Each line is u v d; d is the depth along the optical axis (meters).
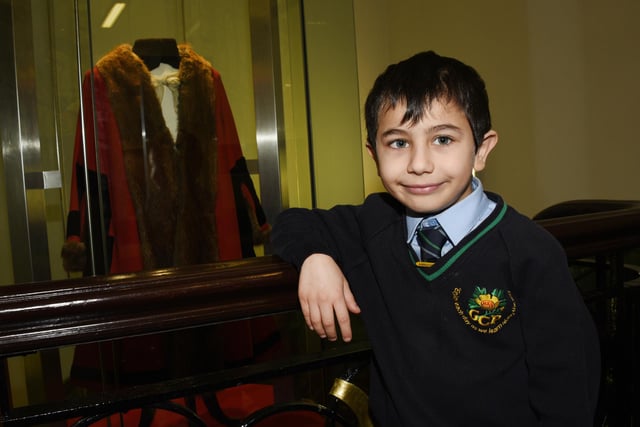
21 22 1.67
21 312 0.53
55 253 1.78
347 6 1.98
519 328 0.65
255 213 2.03
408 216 0.70
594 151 2.31
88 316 0.56
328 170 2.00
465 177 0.66
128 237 1.86
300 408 0.76
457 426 0.67
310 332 1.96
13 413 0.59
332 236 0.76
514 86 2.74
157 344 1.84
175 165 1.93
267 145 2.04
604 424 1.09
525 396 0.66
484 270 0.64
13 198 1.71
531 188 2.67
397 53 3.70
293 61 1.97
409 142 0.65
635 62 2.09
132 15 1.88
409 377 0.68
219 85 2.00
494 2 2.84
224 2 1.98
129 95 1.87
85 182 1.77
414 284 0.67
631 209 0.93
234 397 2.00
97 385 1.76
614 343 1.07
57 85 1.73
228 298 0.63
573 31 2.38
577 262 1.17
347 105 2.01
